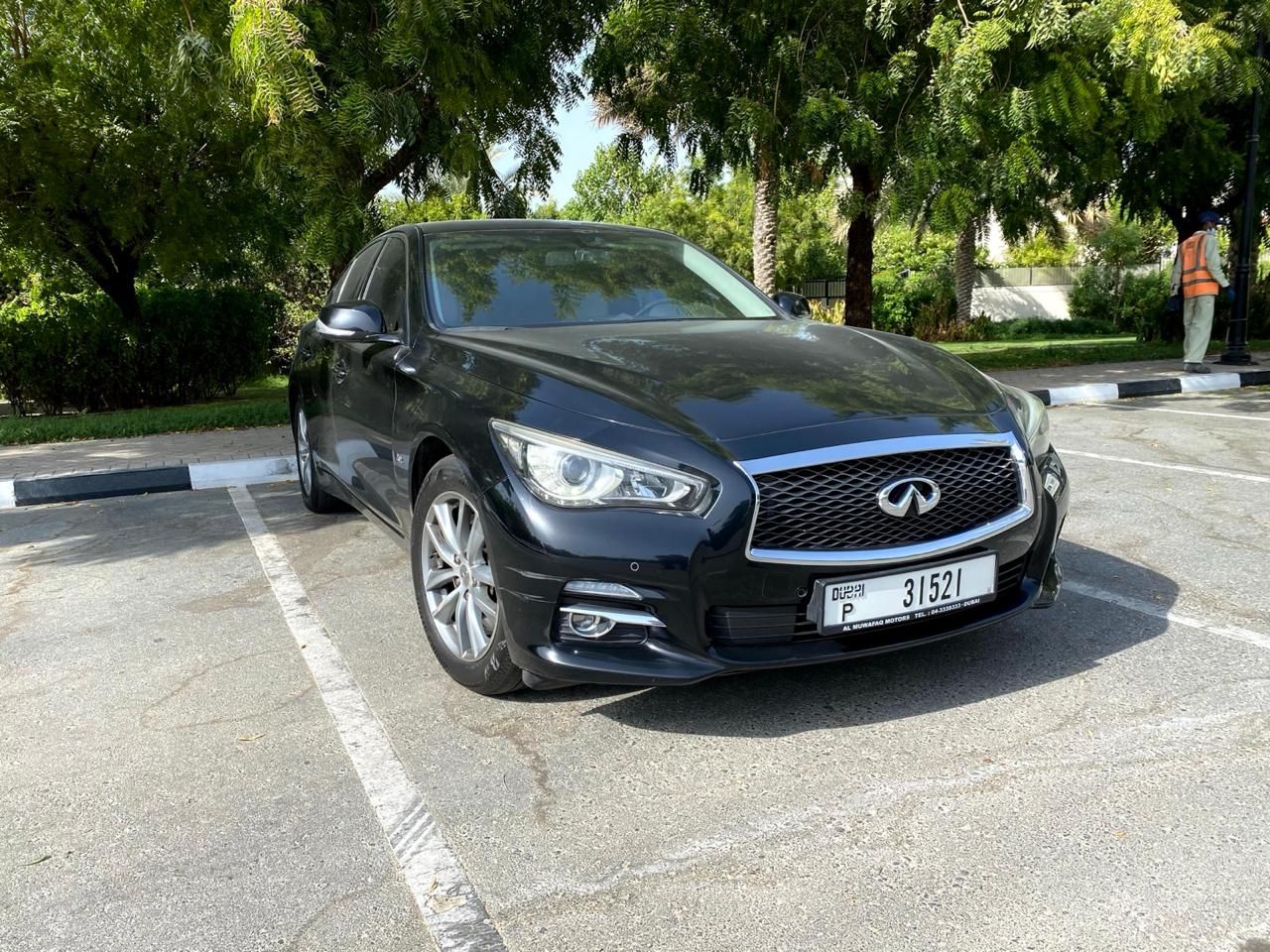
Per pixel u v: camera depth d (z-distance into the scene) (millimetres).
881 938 1955
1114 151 11062
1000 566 2998
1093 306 29406
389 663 3502
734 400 2877
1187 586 3965
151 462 7375
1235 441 7168
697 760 2709
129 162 11484
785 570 2678
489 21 8445
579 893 2145
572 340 3484
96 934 2074
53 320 12656
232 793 2641
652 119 11258
